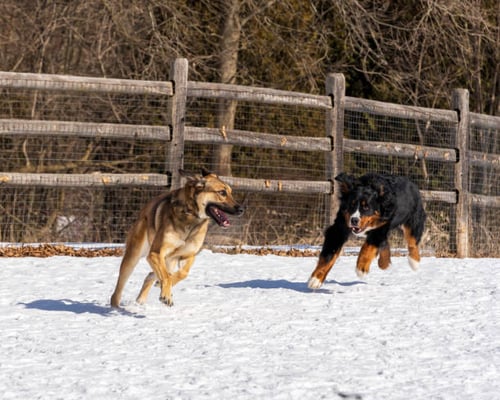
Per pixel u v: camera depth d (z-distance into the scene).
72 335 8.26
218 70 23.28
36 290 10.77
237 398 6.22
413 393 6.42
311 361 7.32
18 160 21.70
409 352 7.72
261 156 22.47
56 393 6.31
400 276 12.41
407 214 11.86
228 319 9.08
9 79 14.23
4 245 14.77
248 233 18.12
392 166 21.52
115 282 11.46
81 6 22.06
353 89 25.47
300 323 8.92
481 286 11.48
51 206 20.86
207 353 7.57
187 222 9.27
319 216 20.75
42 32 22.00
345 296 10.61
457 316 9.39
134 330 8.50
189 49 23.03
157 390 6.41
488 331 8.62
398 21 24.75
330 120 16.25
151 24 22.39
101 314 9.32
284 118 23.31
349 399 6.26
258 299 10.31
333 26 24.84
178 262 10.14
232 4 22.97
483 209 18.52
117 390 6.40
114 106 21.67
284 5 23.45
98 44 22.14
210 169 22.08
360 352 7.70
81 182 14.59
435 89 24.62
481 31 23.59
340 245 11.02
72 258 13.62
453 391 6.46
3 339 8.06
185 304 9.92
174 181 15.09
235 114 23.28
